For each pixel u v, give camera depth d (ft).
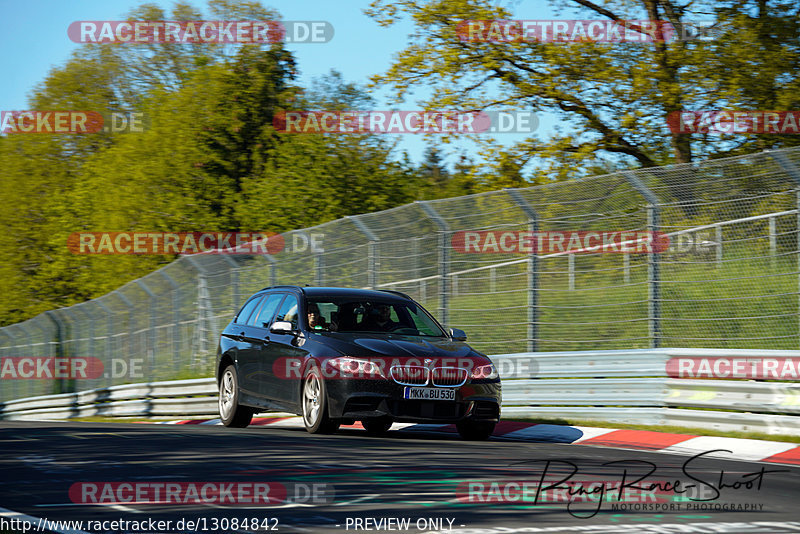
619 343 79.10
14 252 296.30
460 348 66.03
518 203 85.05
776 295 71.00
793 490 41.55
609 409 73.67
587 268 80.43
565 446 59.98
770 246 72.33
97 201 253.85
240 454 51.55
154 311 134.31
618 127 154.51
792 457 54.80
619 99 154.10
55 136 300.20
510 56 156.76
